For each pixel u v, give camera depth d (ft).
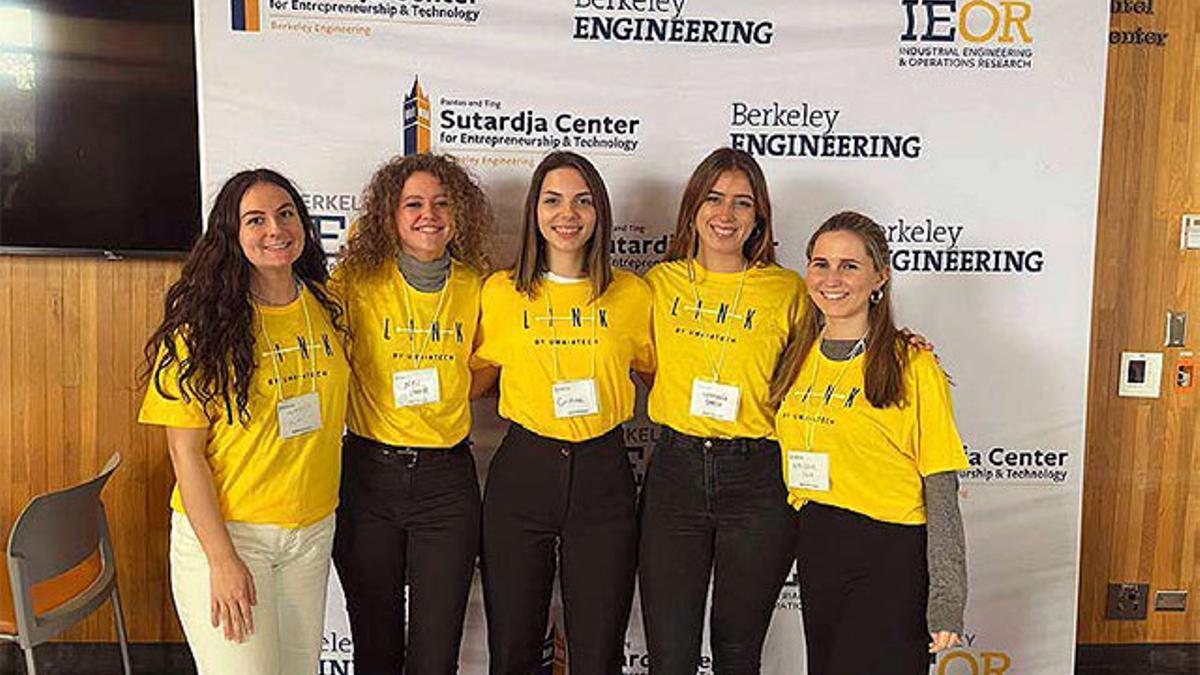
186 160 9.59
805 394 7.21
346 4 9.00
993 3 9.27
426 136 9.17
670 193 9.34
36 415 10.02
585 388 7.77
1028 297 9.59
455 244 8.13
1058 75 9.37
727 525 7.85
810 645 7.39
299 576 7.18
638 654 10.00
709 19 9.18
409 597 7.97
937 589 6.76
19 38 9.35
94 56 9.42
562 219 7.56
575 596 7.95
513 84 9.16
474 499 7.97
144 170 9.59
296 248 6.88
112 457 9.58
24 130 9.47
